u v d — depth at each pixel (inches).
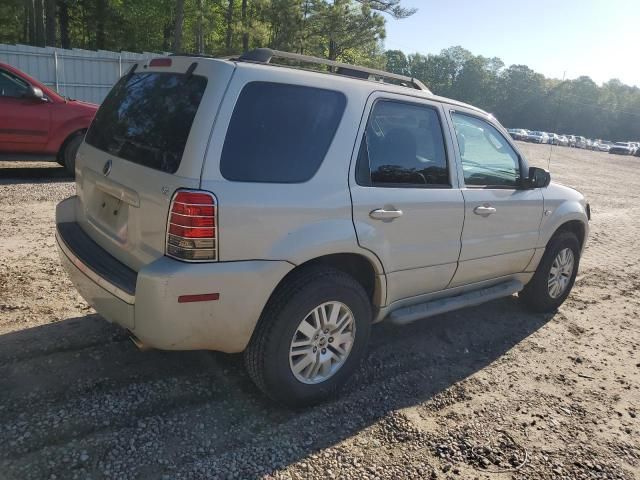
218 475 106.3
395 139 142.9
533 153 1386.6
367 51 1526.8
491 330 190.2
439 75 4933.6
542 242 192.7
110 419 119.0
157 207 110.8
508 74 4906.5
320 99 127.5
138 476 103.7
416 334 179.9
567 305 224.4
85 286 126.6
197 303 109.3
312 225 122.1
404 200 140.4
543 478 115.6
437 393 144.8
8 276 189.3
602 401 149.3
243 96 114.7
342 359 135.1
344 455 116.2
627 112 4746.6
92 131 148.8
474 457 120.0
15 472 101.0
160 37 1465.3
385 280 141.0
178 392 131.6
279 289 122.1
